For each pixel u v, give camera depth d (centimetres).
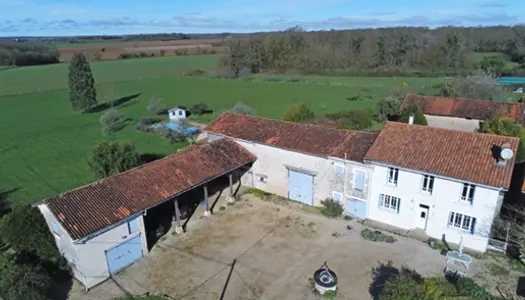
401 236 2812
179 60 14675
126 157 3400
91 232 2248
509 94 7244
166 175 2888
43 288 2141
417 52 11475
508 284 2281
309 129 3425
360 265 2502
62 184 3831
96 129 6003
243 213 3192
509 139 2689
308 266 2509
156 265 2556
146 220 3059
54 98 8638
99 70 12644
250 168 3597
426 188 2727
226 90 9369
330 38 12612
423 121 4978
